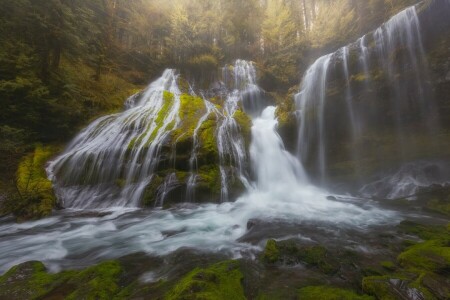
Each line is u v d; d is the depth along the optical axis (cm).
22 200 869
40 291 349
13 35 1213
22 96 1107
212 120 1321
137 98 1705
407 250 453
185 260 463
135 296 336
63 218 814
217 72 2248
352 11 1956
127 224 743
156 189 965
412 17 964
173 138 1123
